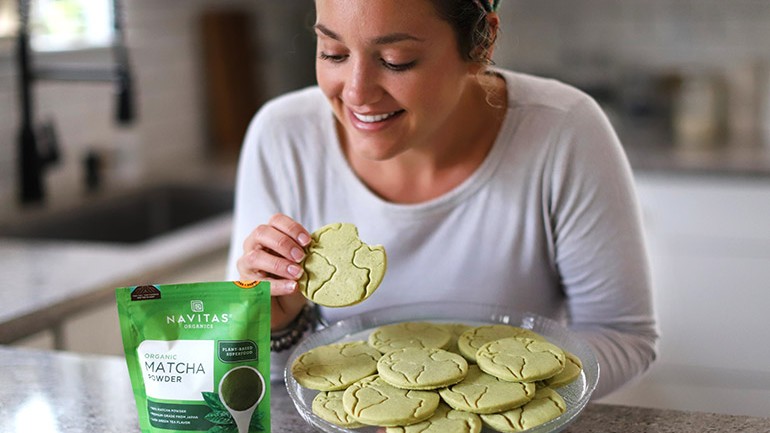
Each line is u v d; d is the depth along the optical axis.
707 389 2.64
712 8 3.07
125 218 2.53
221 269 2.12
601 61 3.23
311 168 1.29
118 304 0.90
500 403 0.89
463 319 1.14
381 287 1.27
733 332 2.63
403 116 1.04
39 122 2.37
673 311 2.69
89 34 2.54
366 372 0.99
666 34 3.15
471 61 1.06
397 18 0.95
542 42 3.29
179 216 2.69
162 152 2.83
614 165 1.20
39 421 1.06
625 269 1.20
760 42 3.04
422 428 0.87
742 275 2.60
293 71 3.31
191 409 0.90
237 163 2.86
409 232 1.23
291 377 0.99
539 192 1.20
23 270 1.79
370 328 1.14
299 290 1.05
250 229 1.33
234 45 3.01
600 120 1.22
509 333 1.06
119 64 2.13
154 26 2.76
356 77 0.99
